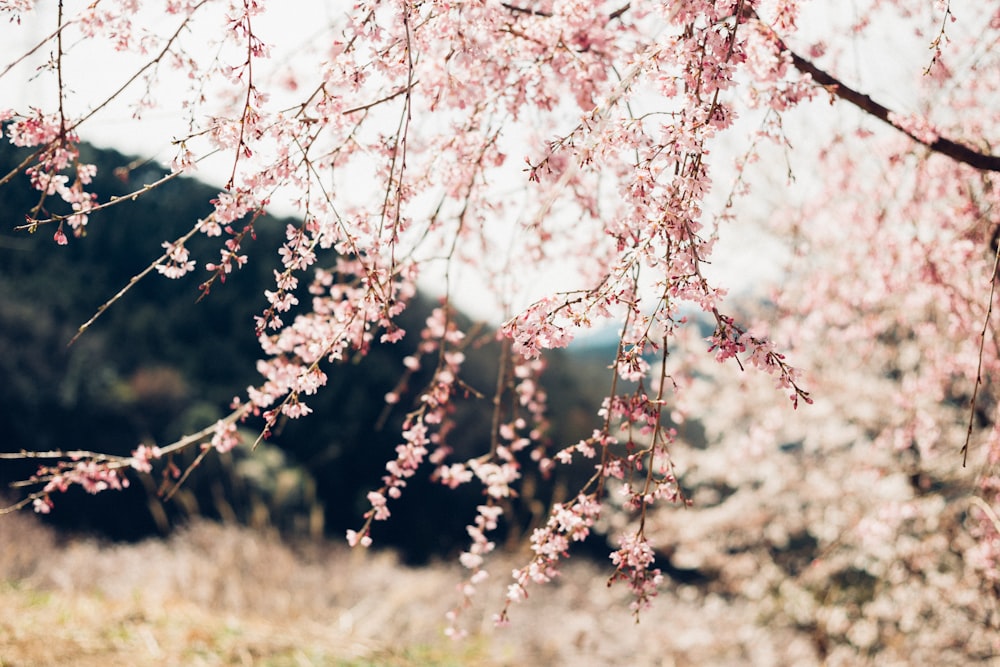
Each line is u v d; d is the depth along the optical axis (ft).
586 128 6.48
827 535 24.63
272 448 40.45
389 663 18.90
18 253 38.14
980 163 8.35
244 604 22.13
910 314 16.66
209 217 7.13
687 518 29.81
